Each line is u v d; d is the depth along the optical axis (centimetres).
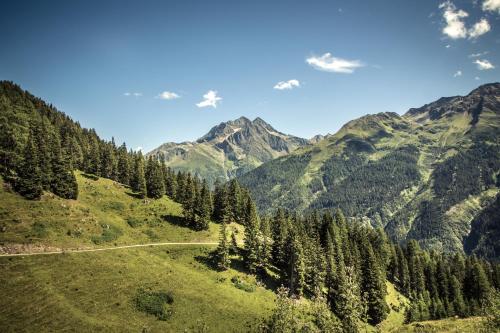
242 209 15275
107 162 17138
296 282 10369
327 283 11344
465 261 17062
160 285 8331
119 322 6750
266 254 11025
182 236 12231
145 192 14625
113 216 12225
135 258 9369
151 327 6912
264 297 9538
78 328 6231
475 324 7356
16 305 6384
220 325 7631
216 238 12712
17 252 8138
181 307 7800
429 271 14912
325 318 7588
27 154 10612
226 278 9931
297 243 10538
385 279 13800
